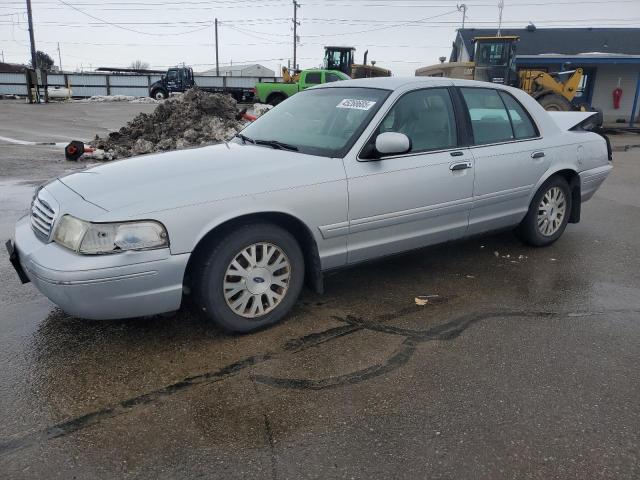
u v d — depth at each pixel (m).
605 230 6.37
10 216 6.51
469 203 4.54
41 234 3.34
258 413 2.78
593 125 5.93
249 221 3.48
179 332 3.62
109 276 3.01
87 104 34.84
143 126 13.37
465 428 2.67
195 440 2.57
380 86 4.33
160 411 2.79
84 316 3.11
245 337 3.58
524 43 28.98
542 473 2.37
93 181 3.47
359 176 3.82
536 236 5.40
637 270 4.98
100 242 3.02
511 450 2.51
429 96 4.38
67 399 2.88
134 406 2.83
